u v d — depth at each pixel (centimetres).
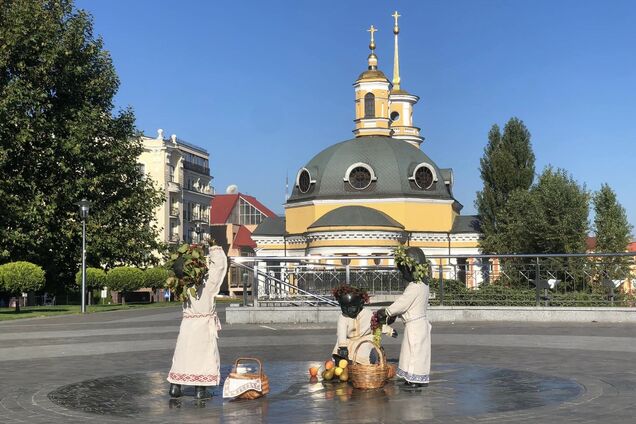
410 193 7150
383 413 901
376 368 1069
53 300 5938
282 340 1898
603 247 6594
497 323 2405
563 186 6550
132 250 4562
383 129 7744
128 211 4572
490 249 7175
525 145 7925
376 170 7231
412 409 923
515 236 6812
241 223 12225
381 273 2719
